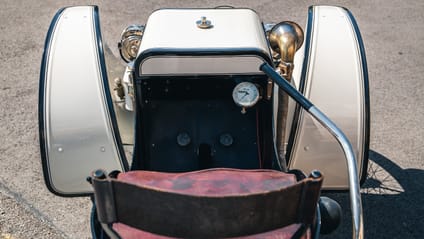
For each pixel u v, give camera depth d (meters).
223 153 3.29
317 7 3.86
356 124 3.42
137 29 4.05
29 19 7.33
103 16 7.25
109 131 3.40
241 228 2.22
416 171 4.46
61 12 3.92
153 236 2.37
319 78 3.46
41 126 3.36
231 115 3.35
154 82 3.19
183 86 3.24
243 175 2.59
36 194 4.18
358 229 2.43
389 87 5.71
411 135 4.93
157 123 3.33
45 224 3.87
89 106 3.40
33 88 5.64
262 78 3.18
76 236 3.77
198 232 2.23
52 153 3.39
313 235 2.55
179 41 3.17
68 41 3.60
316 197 2.25
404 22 7.27
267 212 2.20
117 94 3.86
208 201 2.12
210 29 3.34
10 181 4.31
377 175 4.41
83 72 3.46
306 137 3.41
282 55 3.50
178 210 2.18
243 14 3.58
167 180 2.54
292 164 3.50
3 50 6.46
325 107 3.43
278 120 3.40
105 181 2.18
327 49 3.54
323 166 3.48
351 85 3.45
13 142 4.79
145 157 3.29
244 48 3.08
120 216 2.28
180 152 3.31
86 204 4.09
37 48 6.52
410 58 6.32
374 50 6.50
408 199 4.13
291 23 3.57
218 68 3.15
